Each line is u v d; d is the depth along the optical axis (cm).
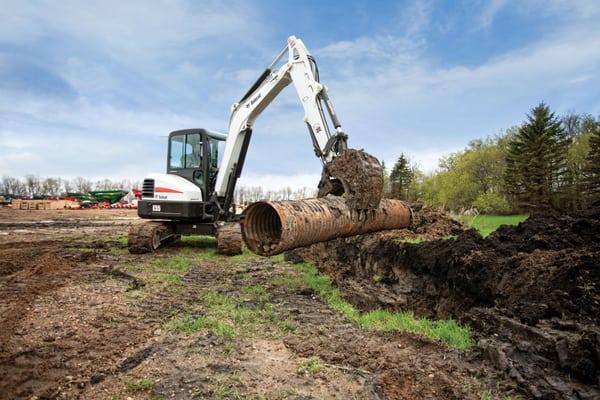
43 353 419
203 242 1356
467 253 545
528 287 448
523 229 592
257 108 1102
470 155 3838
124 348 435
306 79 813
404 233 732
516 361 360
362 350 428
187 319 529
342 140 707
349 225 522
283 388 350
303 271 872
